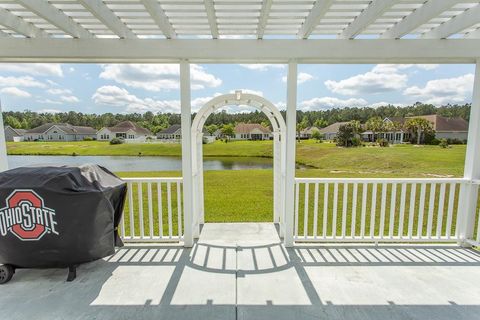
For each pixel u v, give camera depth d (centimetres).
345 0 236
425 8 244
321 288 256
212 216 565
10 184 243
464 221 343
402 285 261
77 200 251
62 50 301
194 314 221
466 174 340
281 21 279
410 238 350
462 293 248
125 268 294
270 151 1100
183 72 319
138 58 311
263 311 225
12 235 246
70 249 254
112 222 284
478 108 321
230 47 305
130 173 872
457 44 302
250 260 312
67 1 236
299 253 330
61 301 237
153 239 356
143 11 258
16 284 261
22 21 279
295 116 326
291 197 338
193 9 251
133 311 224
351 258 316
